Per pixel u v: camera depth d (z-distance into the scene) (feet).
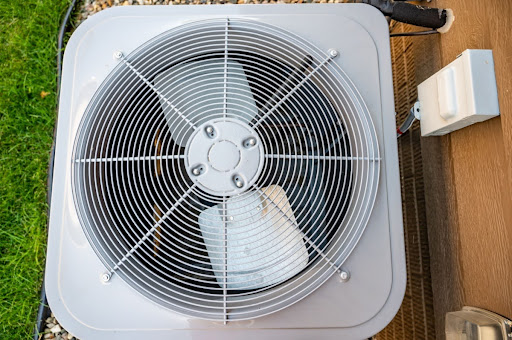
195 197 5.82
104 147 5.41
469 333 4.47
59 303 4.70
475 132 5.05
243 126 4.92
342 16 5.20
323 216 5.58
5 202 7.40
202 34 5.28
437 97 5.24
